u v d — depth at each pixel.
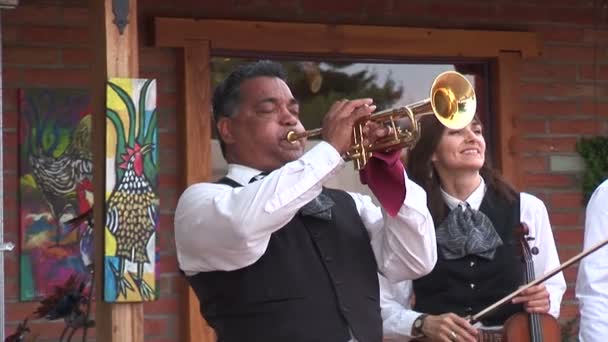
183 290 10.20
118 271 6.77
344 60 11.02
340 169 5.94
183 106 10.23
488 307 7.39
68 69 9.98
